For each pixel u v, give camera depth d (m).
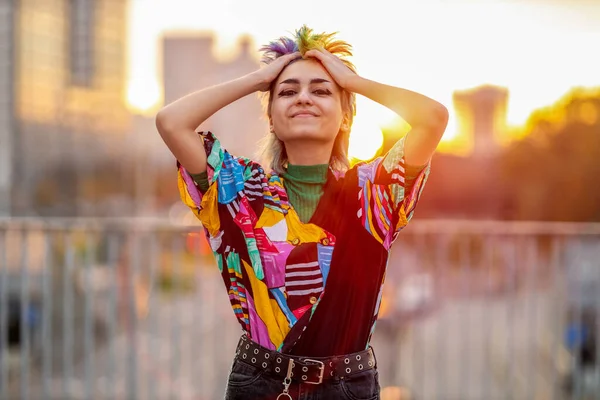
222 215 2.41
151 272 6.16
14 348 10.77
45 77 41.25
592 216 28.73
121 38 51.78
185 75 83.81
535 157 29.89
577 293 6.21
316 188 2.43
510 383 6.30
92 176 46.94
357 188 2.42
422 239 6.05
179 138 2.39
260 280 2.34
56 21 43.28
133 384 6.07
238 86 2.43
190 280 7.69
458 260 6.90
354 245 2.37
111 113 50.00
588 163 28.89
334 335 2.32
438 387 6.85
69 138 44.19
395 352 10.09
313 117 2.40
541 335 7.11
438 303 6.59
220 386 9.02
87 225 5.80
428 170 2.45
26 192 35.59
